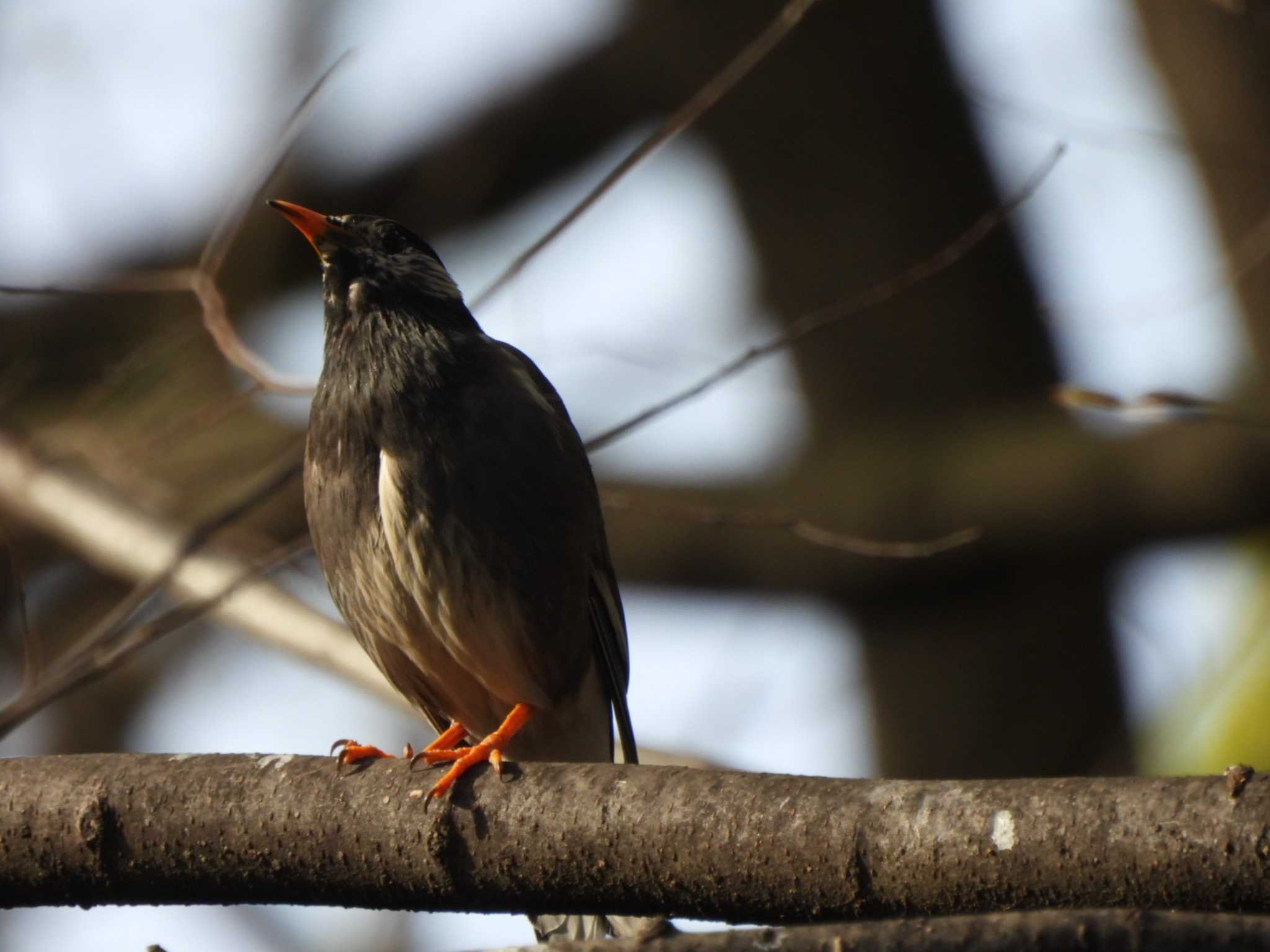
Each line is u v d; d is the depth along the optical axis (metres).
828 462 12.37
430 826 5.72
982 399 12.97
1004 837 4.93
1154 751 9.55
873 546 9.38
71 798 6.02
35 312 12.11
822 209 13.49
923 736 12.60
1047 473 11.71
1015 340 13.21
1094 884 4.81
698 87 13.55
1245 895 4.65
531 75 13.36
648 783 5.53
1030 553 11.83
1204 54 11.95
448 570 8.10
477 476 8.11
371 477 8.19
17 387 11.52
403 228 9.16
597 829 5.51
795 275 13.51
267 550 10.95
